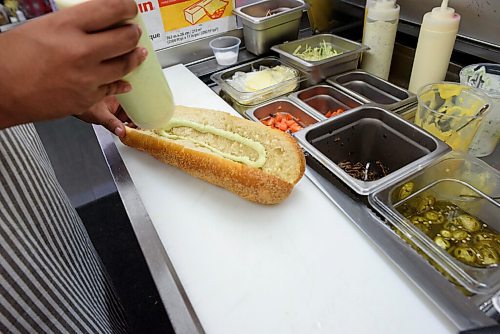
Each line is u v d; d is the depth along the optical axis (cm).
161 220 73
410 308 54
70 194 194
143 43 49
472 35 111
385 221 67
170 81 118
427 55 99
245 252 65
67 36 33
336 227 68
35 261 53
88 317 63
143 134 85
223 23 131
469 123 81
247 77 115
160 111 57
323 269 60
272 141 79
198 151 77
